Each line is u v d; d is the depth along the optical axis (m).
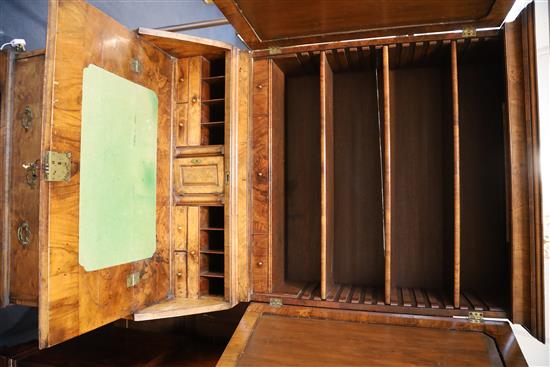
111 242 1.40
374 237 2.02
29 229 1.38
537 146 1.43
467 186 1.89
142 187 1.59
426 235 1.96
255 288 1.80
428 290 1.88
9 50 1.46
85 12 1.29
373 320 1.59
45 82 1.15
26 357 1.92
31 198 1.38
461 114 1.92
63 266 1.19
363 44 1.74
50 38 1.16
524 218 1.47
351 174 2.07
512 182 1.49
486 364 1.33
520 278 1.48
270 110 1.83
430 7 1.50
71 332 1.21
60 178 1.17
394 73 2.04
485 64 1.90
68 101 1.21
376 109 2.05
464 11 1.53
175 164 1.81
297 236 2.11
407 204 1.99
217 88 1.97
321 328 1.58
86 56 1.29
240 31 1.71
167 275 1.76
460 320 1.54
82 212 1.26
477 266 1.86
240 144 1.78
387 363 1.36
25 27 2.10
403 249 1.98
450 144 1.83
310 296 1.74
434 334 1.49
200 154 1.78
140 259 1.57
